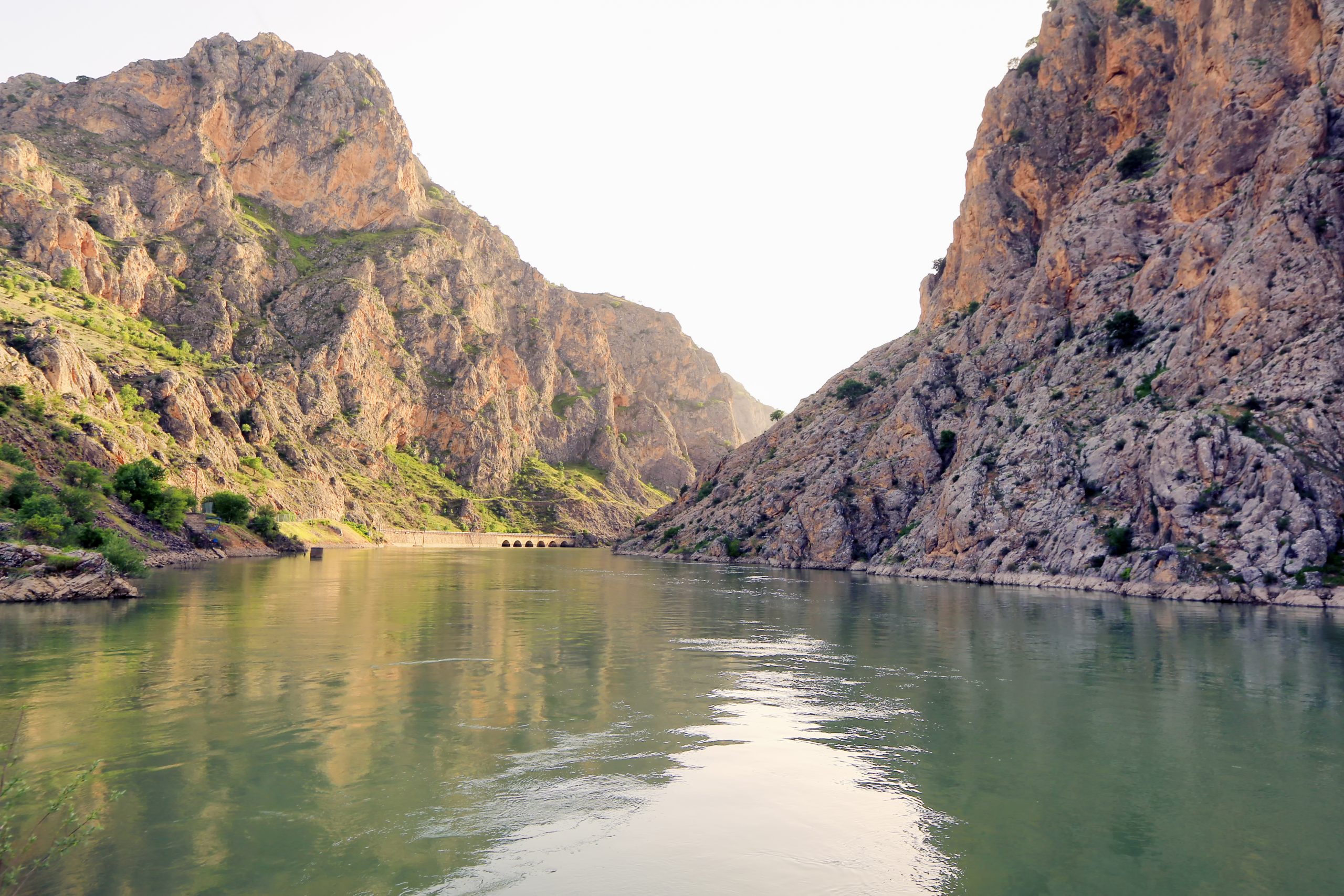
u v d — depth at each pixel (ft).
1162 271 301.63
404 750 65.36
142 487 317.42
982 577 264.52
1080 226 352.69
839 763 63.98
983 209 443.73
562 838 48.19
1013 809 54.24
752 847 47.34
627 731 72.69
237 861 44.04
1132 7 412.57
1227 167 291.58
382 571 310.04
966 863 45.50
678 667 105.70
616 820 51.26
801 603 197.26
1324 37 268.62
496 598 202.39
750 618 162.61
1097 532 240.12
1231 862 45.85
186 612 152.76
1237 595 193.47
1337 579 185.26
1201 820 52.44
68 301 584.81
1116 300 319.88
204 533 346.74
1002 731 74.18
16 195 624.18
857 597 212.43
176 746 65.26
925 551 302.45
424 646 119.24
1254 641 131.54
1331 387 212.43
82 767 59.82
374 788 56.29
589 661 108.99
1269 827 51.37
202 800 53.31
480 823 50.34
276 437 638.94
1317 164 244.63
